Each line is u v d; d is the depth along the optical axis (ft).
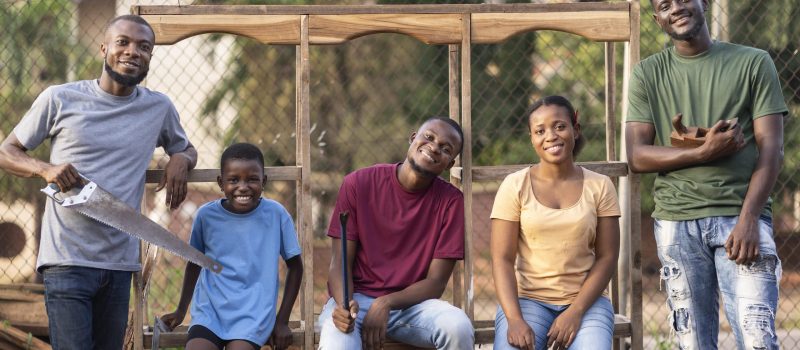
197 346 13.28
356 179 14.38
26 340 17.29
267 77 26.02
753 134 13.30
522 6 14.75
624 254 18.38
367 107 26.53
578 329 13.17
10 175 21.03
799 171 23.17
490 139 25.18
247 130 25.94
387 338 14.10
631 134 13.94
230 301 13.65
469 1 22.66
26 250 22.04
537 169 14.01
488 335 14.48
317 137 26.18
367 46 26.50
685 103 13.53
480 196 28.84
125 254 13.41
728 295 13.14
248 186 13.88
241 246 13.96
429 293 13.85
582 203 13.65
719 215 13.12
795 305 22.15
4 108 21.43
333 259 14.24
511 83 25.32
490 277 25.32
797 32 22.13
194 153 14.30
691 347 13.50
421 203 14.24
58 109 12.98
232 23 14.51
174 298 21.67
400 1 23.22
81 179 12.76
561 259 13.60
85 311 13.00
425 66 26.27
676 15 13.29
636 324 14.80
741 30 22.06
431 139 13.83
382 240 14.24
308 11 14.56
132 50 12.97
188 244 13.53
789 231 23.93
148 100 13.56
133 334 14.42
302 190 14.42
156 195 25.04
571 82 26.27
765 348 12.75
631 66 14.85
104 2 22.75
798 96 22.62
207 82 25.64
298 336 14.29
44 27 21.99
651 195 26.76
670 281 13.60
